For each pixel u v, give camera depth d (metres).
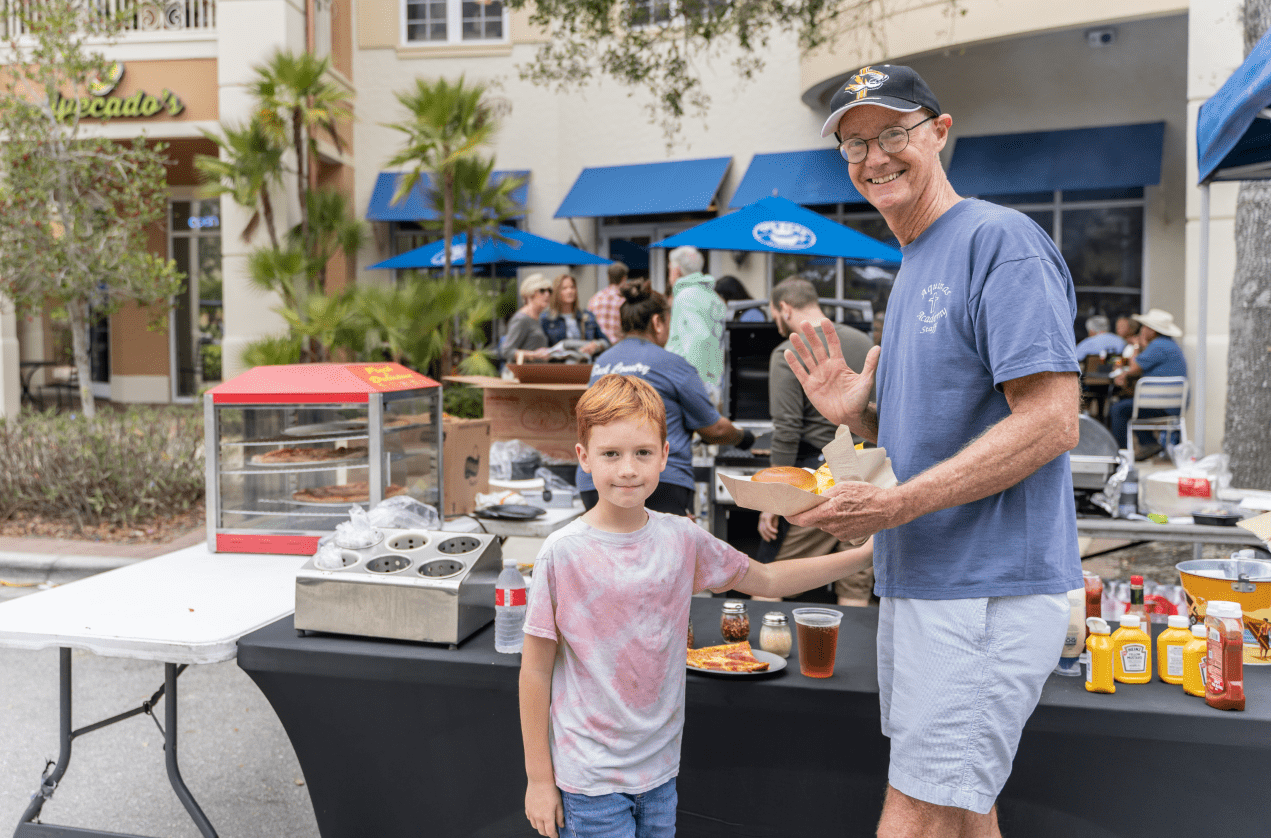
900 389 1.78
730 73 11.64
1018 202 10.79
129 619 2.37
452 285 7.82
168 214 13.88
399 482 3.16
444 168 8.72
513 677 2.08
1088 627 2.03
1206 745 1.84
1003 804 1.96
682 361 3.51
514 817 2.16
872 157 1.73
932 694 1.68
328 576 2.26
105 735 3.56
